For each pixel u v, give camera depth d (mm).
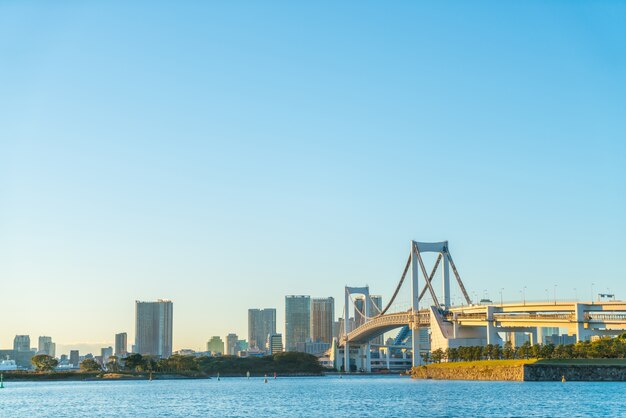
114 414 174375
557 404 161500
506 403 167875
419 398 196875
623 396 178000
